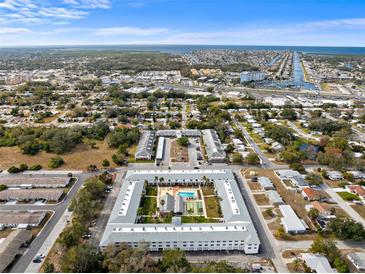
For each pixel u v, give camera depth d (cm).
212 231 11306
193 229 11475
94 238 11588
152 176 15838
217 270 9044
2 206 13738
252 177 16700
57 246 11081
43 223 12525
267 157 19700
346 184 15938
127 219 12194
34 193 14425
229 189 14438
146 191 15138
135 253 9662
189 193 14950
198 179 15750
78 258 9575
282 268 10244
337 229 11625
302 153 18738
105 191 15025
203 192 15162
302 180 16075
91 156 19575
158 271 9306
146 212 13388
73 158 19225
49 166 17925
